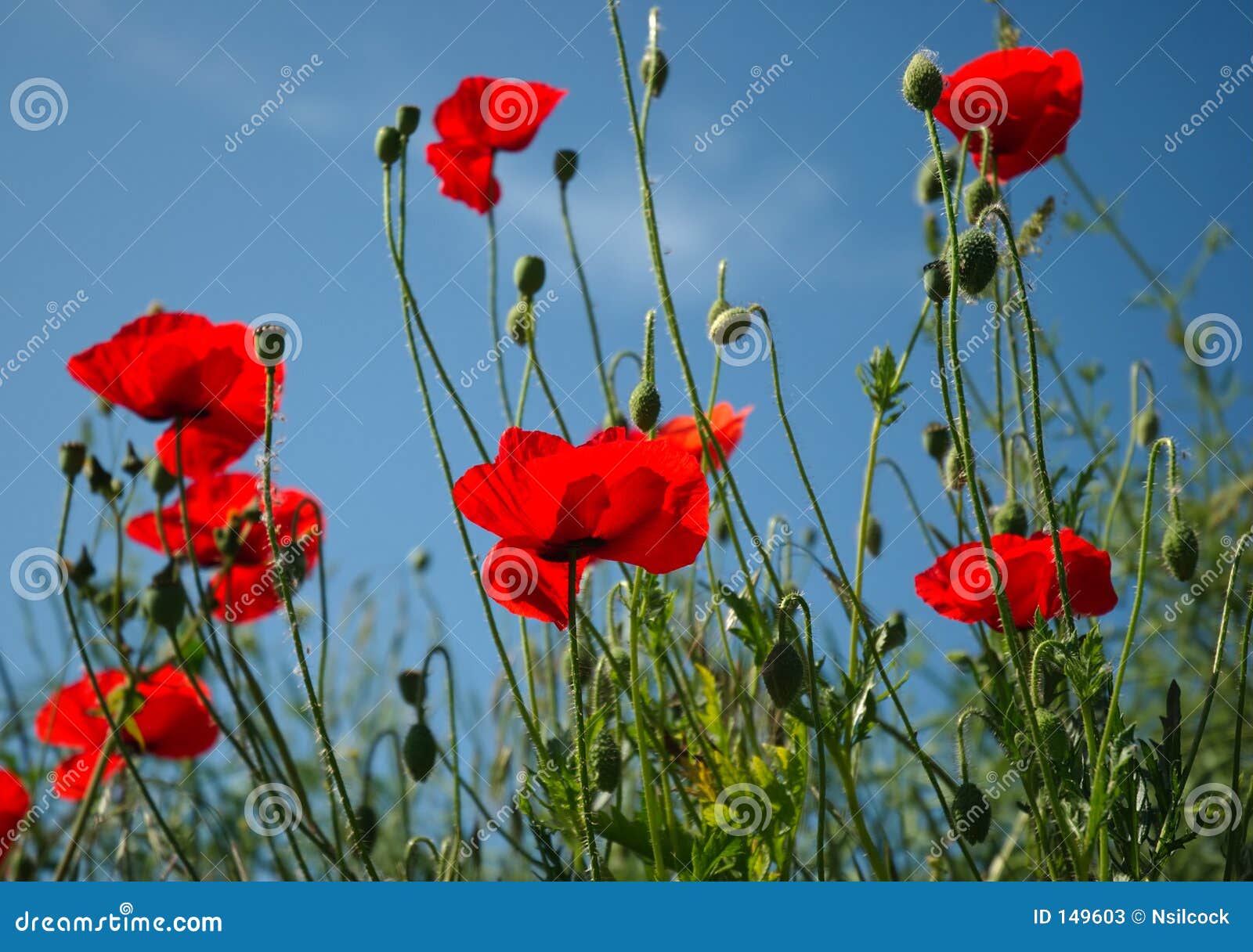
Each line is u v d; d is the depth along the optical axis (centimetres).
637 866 106
